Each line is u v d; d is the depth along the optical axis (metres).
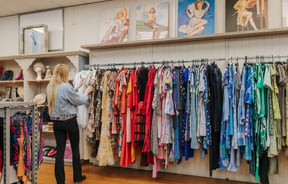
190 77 2.41
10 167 1.65
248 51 2.59
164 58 2.94
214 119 2.31
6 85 4.00
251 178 2.54
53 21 3.83
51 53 3.32
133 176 2.72
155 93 2.44
